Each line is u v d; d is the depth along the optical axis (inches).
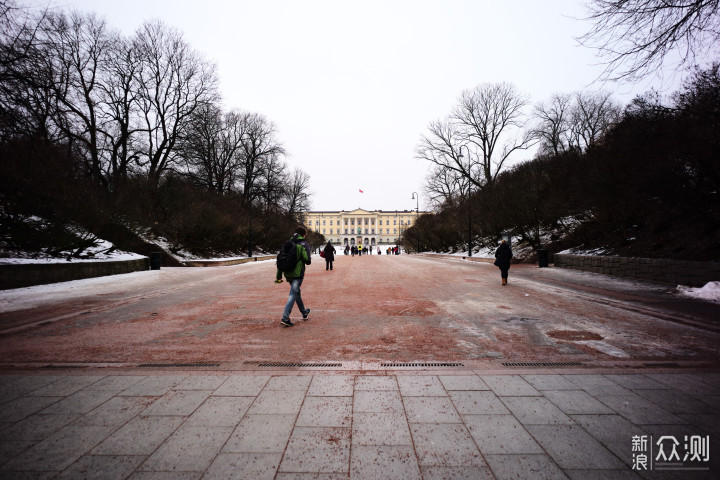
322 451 87.4
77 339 198.1
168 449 88.6
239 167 1531.7
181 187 1031.6
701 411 107.7
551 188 738.2
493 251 1053.8
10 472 79.1
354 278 531.5
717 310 263.1
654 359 159.0
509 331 211.5
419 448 88.4
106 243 637.3
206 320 247.3
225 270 713.6
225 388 127.1
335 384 130.5
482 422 101.4
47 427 99.7
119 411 109.4
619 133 467.8
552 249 776.9
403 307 291.0
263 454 86.2
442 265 840.9
